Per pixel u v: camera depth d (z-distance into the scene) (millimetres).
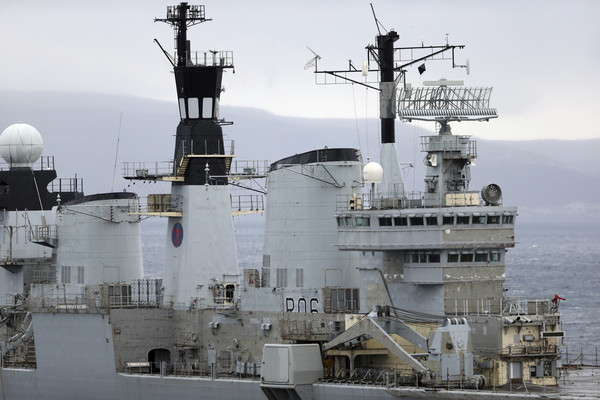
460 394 195125
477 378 199625
